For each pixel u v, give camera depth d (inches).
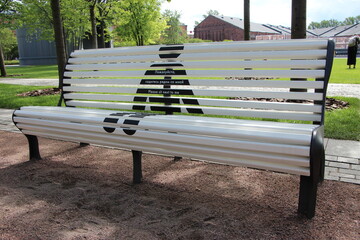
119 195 108.2
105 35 1210.0
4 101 333.7
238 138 87.5
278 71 104.3
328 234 81.2
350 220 87.7
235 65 112.9
